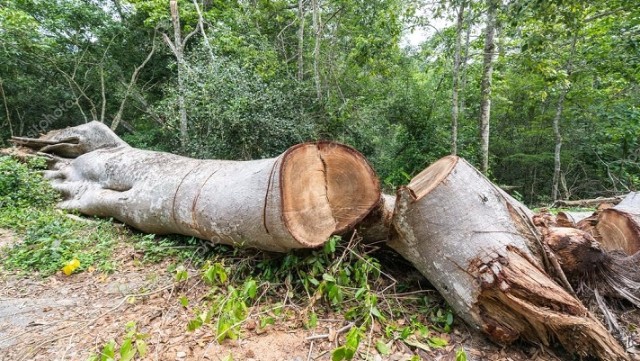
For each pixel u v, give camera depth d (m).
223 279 2.40
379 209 2.77
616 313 2.33
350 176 2.64
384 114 9.81
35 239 3.63
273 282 2.67
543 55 6.74
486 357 1.97
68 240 3.66
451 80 10.14
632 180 7.92
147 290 2.74
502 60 8.23
